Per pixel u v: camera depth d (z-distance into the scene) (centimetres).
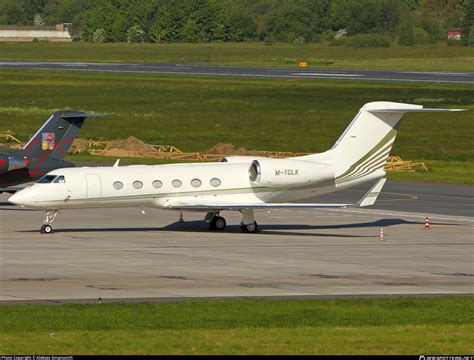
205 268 11662
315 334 8100
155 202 15062
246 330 8219
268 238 14612
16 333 8019
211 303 9400
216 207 14838
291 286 10544
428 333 8181
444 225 16400
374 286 10625
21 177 16938
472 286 10700
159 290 10188
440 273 11556
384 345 7719
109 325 8350
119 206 14962
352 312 9038
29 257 12319
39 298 9644
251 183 15325
